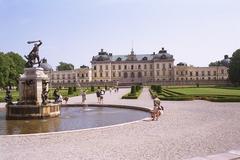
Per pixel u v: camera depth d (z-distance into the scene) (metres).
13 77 103.94
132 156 13.19
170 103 42.28
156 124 22.36
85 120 28.06
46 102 30.11
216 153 13.57
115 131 19.44
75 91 92.69
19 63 119.75
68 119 28.91
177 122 23.33
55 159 12.82
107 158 12.89
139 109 36.41
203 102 43.41
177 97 48.47
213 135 17.83
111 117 30.12
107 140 16.62
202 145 15.20
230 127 20.64
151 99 54.41
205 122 23.17
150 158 12.86
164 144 15.50
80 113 34.12
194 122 23.25
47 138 17.36
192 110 32.28
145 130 19.77
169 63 197.25
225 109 32.81
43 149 14.66
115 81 186.88
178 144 15.48
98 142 16.11
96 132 19.14
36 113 29.05
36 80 30.81
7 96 31.38
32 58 31.94
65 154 13.62
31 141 16.58
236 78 129.75
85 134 18.48
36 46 32.00
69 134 18.53
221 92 67.94
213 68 196.62
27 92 31.00
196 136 17.58
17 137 17.69
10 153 13.98
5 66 96.44
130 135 18.05
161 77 198.12
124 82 195.62
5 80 96.19
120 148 14.68
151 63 199.12
